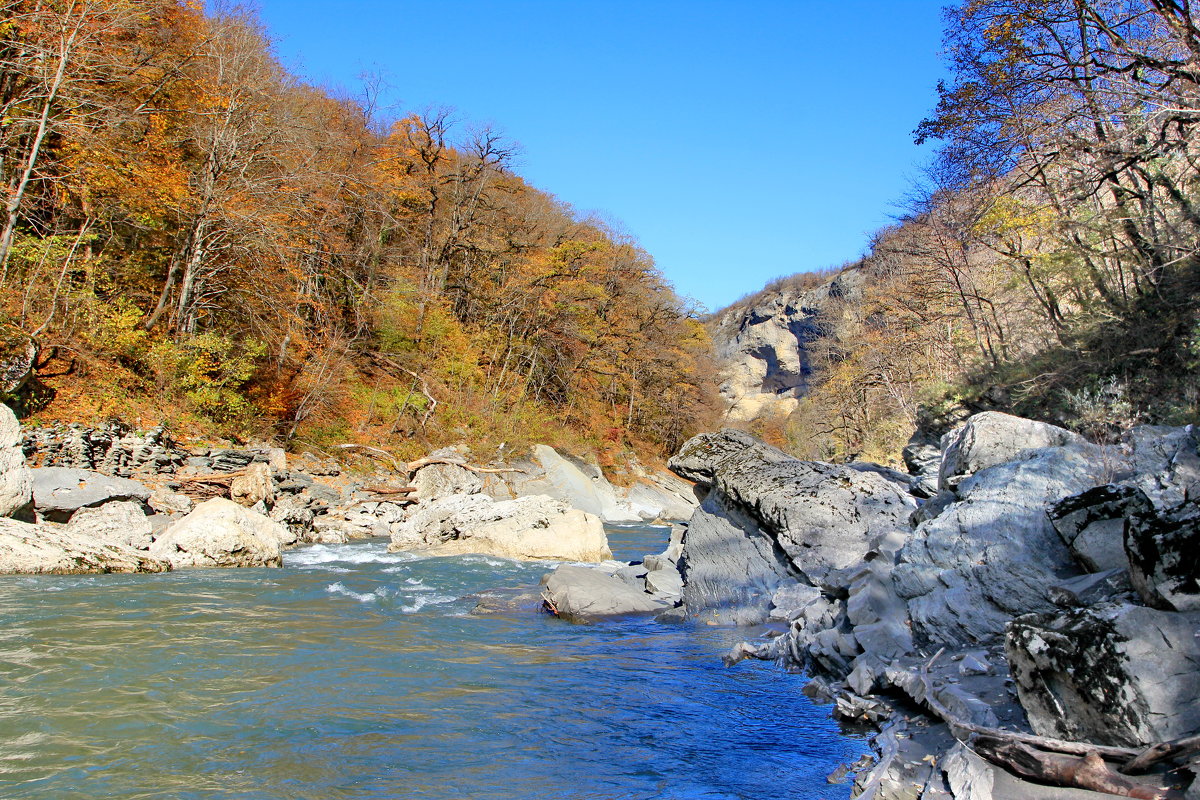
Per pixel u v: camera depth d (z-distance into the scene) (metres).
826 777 5.36
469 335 42.28
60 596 10.70
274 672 7.65
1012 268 20.86
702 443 14.01
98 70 22.44
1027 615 5.19
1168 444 7.77
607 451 50.62
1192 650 4.46
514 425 39.47
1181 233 14.77
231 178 26.41
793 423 58.22
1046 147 16.69
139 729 5.90
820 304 81.12
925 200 24.25
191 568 14.25
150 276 25.98
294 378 29.72
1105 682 4.52
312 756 5.54
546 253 48.88
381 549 19.81
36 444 17.64
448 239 42.34
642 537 29.53
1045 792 4.27
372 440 32.00
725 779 5.32
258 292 27.70
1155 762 4.10
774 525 11.49
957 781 4.58
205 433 23.45
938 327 30.92
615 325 54.81
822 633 8.23
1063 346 18.08
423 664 8.32
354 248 37.28
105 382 21.67
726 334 115.25
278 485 22.91
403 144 41.19
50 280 20.89
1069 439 9.32
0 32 20.56
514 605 12.20
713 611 11.48
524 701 7.13
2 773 5.00
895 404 35.75
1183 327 14.23
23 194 21.19
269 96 28.39
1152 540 5.04
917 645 7.16
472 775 5.30
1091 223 16.20
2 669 7.22
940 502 8.91
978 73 17.55
